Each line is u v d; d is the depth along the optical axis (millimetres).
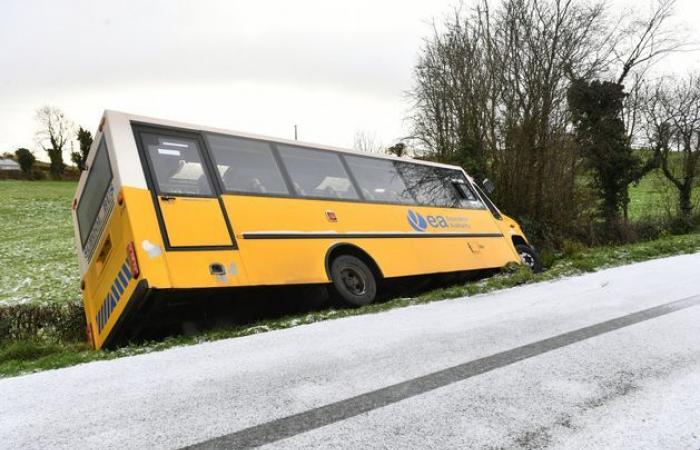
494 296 7309
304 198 7691
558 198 17641
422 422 2902
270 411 3156
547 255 13312
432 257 9312
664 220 22234
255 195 7059
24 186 59406
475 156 17984
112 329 6375
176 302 6031
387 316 6176
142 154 6215
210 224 6398
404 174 9789
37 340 8008
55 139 71312
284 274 6895
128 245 5820
